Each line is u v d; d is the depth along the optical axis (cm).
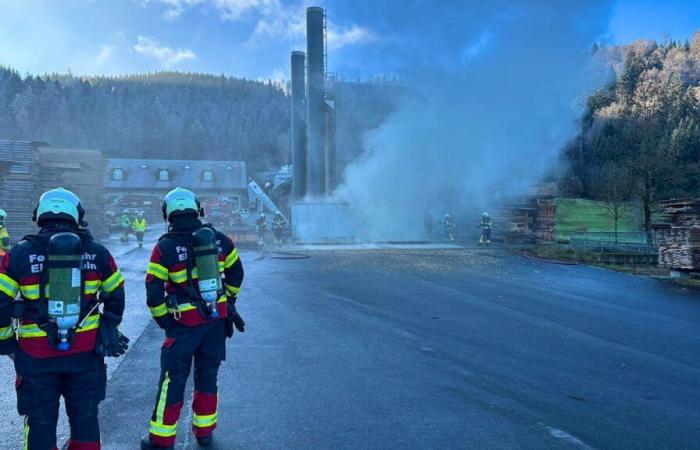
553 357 675
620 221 3338
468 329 826
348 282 1308
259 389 524
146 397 492
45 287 295
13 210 2142
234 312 410
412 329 815
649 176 2828
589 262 1870
